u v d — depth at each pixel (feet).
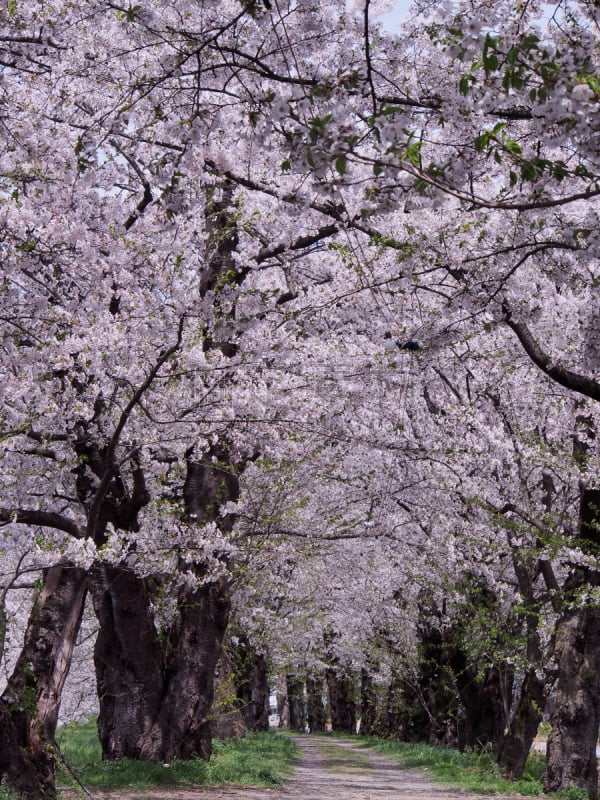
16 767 33.35
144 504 46.96
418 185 19.54
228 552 51.03
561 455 52.85
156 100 31.91
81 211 36.94
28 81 39.88
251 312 39.58
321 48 35.58
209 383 42.86
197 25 33.94
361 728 170.19
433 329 37.45
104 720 52.60
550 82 17.12
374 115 17.76
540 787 53.01
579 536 51.42
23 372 36.45
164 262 40.93
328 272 51.57
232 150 43.01
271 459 54.34
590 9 23.67
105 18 36.06
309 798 46.75
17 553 47.14
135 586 51.03
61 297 38.32
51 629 35.60
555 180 26.37
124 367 38.27
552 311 46.73
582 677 50.85
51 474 47.39
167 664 54.44
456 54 18.13
